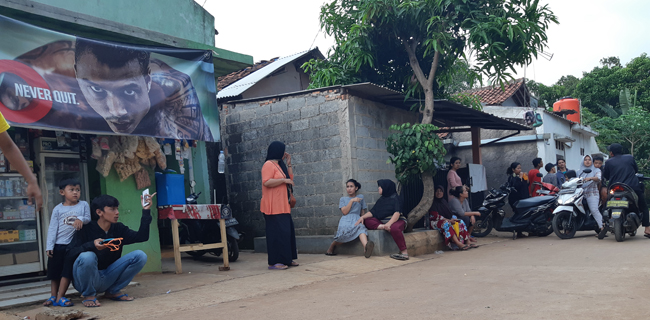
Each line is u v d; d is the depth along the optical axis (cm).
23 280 601
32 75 512
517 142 1520
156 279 624
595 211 905
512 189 1081
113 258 489
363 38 948
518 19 856
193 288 558
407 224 846
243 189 991
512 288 463
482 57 904
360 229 778
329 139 866
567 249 761
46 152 635
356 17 945
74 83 550
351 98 860
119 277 495
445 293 455
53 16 590
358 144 867
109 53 593
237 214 1000
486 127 1273
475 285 491
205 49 749
